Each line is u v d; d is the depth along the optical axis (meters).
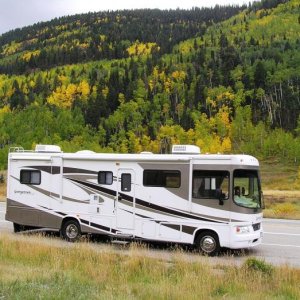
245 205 15.21
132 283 10.41
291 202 54.94
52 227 18.03
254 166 15.72
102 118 173.88
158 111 178.00
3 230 20.50
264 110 170.25
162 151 151.50
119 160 16.78
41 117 169.62
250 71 192.12
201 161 15.59
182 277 10.95
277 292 9.95
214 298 9.20
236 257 15.13
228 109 171.62
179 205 15.78
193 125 164.62
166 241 15.93
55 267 11.87
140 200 16.38
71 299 8.29
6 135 157.88
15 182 18.88
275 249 16.59
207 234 15.41
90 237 18.38
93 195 17.25
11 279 9.91
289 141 134.75
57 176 18.02
